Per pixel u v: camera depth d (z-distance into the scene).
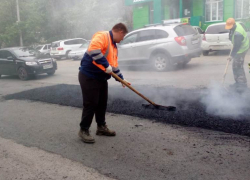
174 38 8.44
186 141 3.30
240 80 5.54
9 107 5.69
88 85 3.29
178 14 17.48
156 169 2.71
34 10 21.62
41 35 23.78
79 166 2.90
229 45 11.28
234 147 3.04
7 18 20.78
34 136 3.89
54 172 2.82
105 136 3.66
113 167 2.82
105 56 3.26
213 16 16.31
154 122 4.02
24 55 10.25
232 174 2.53
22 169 2.94
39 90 7.06
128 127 3.92
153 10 17.81
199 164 2.75
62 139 3.69
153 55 8.95
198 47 8.95
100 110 3.58
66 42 19.05
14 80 10.20
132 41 9.44
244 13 12.98
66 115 4.78
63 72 11.27
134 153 3.10
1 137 3.95
